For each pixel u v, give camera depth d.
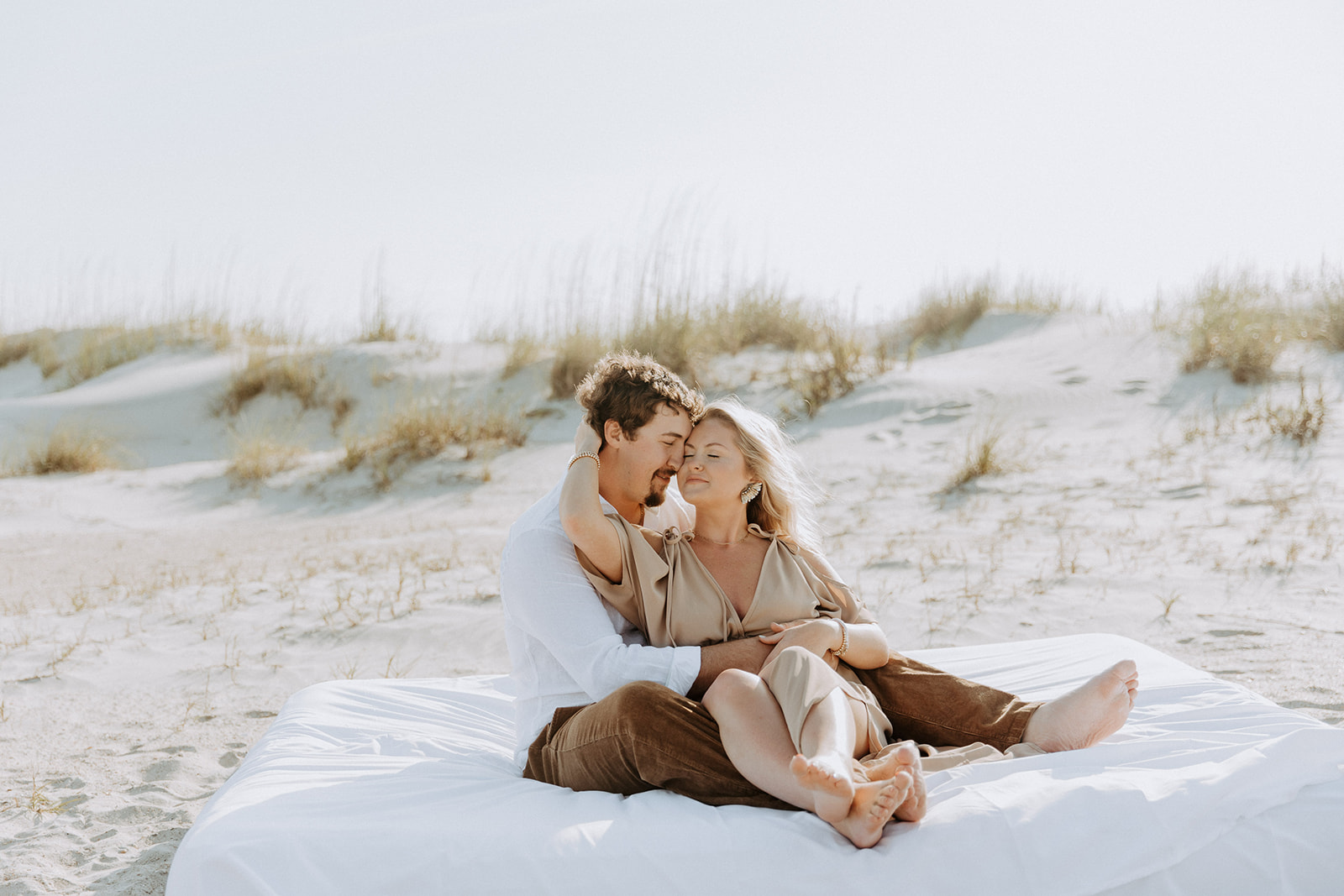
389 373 15.48
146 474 12.58
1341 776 2.25
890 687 2.81
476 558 7.45
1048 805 2.11
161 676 4.89
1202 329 11.40
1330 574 5.41
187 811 3.33
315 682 4.74
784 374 12.98
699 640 2.76
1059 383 11.50
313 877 2.04
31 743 4.04
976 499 8.24
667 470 2.90
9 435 14.61
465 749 3.00
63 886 2.80
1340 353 10.85
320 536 9.20
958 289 16.66
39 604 6.65
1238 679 3.99
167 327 19.19
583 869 2.02
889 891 2.01
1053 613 5.15
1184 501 7.47
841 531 7.52
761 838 2.08
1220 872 2.11
